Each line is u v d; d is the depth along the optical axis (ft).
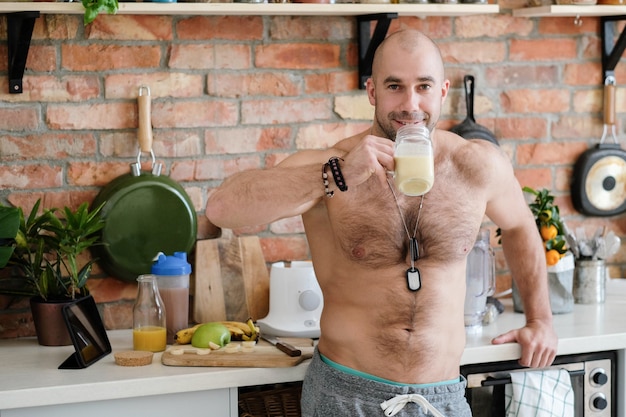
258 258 10.21
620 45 11.14
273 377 8.36
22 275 9.66
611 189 11.50
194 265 10.13
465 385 8.41
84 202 9.69
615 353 9.47
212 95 10.11
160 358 8.68
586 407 9.39
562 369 9.23
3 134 9.53
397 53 7.67
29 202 9.67
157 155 10.00
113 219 9.67
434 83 7.71
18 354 8.89
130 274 9.82
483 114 11.07
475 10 10.01
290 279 9.45
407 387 7.80
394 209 7.79
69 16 9.61
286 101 10.34
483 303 9.46
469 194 8.04
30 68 9.55
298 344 8.91
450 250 7.95
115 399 8.03
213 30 10.04
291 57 10.30
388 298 7.81
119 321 10.01
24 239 9.21
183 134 10.06
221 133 10.17
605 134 11.50
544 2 10.78
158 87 9.93
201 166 10.14
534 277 9.05
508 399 9.09
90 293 9.73
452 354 8.05
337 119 10.52
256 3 9.45
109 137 9.84
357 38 10.48
